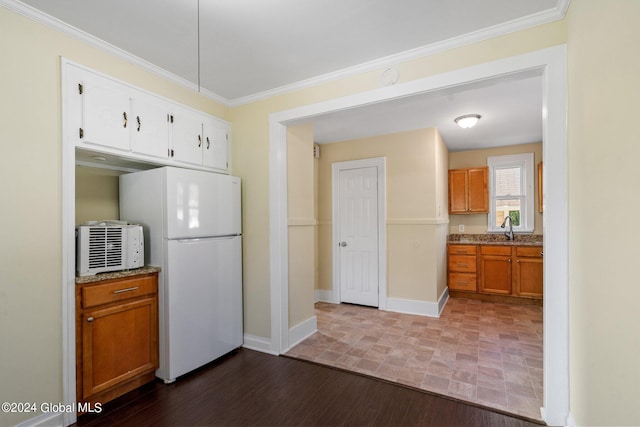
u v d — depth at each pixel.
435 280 3.97
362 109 2.59
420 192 4.10
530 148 4.95
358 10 1.82
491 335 3.30
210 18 1.87
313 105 2.72
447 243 4.96
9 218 1.70
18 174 1.73
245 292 3.07
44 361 1.81
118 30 1.99
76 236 2.04
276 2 1.74
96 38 2.06
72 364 1.91
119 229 2.23
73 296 1.93
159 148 2.50
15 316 1.71
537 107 3.30
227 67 2.50
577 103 1.60
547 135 1.84
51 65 1.87
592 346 1.41
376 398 2.16
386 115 3.55
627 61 1.04
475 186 5.12
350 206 4.57
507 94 2.96
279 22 1.92
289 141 3.11
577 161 1.61
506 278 4.57
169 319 2.36
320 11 1.82
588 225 1.45
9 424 1.68
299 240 3.24
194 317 2.53
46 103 1.85
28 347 1.75
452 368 2.58
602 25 1.26
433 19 1.91
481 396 2.17
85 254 2.03
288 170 3.08
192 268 2.53
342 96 2.58
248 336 3.05
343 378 2.44
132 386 2.27
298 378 2.44
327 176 4.77
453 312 4.15
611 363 1.20
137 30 1.99
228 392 2.25
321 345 3.08
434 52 2.20
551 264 1.83
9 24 1.71
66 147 1.92
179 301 2.42
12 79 1.71
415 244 4.11
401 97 2.34
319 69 2.54
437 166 4.08
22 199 1.74
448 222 5.29
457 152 5.44
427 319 3.87
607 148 1.23
